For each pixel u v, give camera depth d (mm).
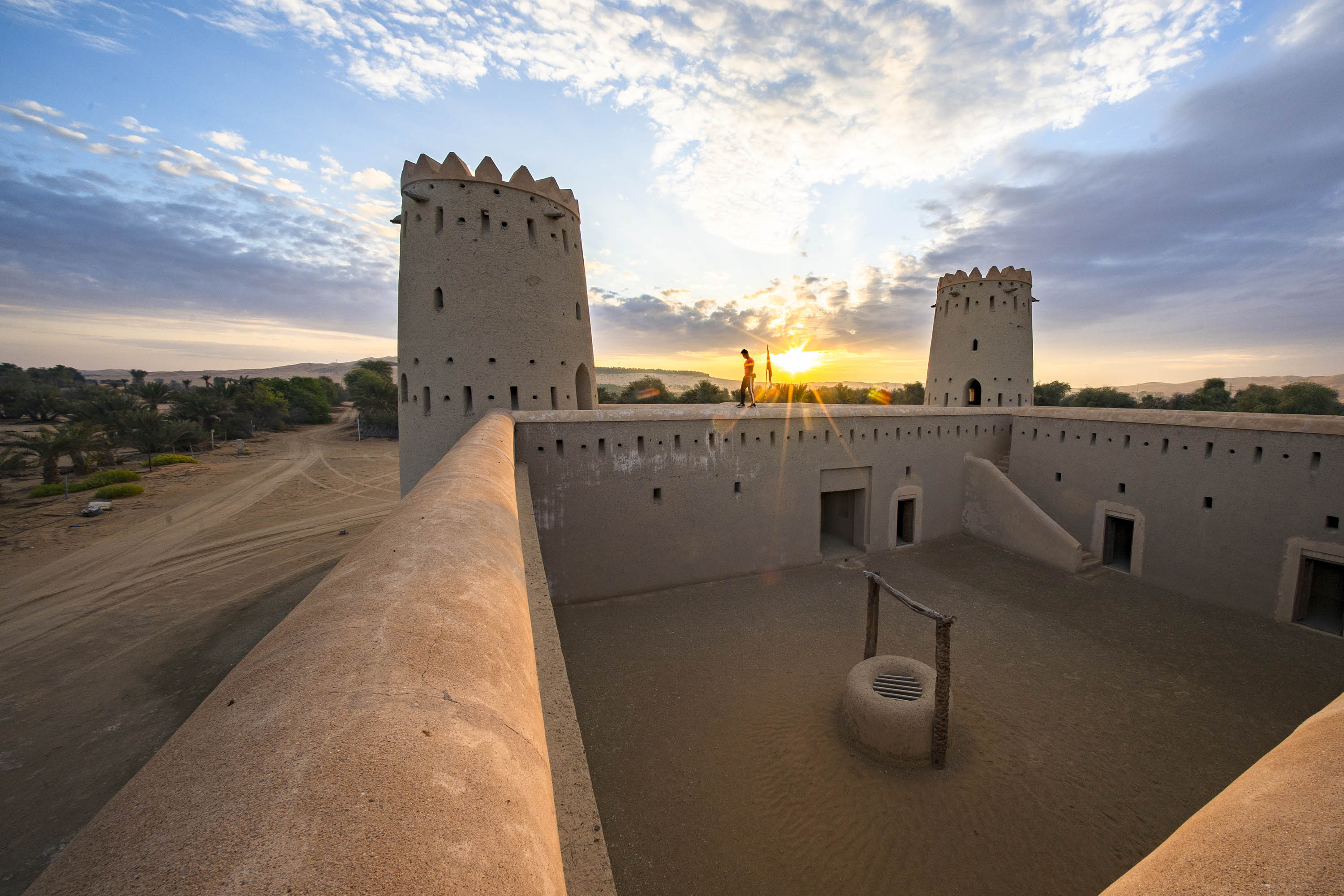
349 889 821
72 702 12750
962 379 25219
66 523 27875
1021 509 18672
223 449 54906
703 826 7777
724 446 16312
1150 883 1302
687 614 14250
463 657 1900
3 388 67625
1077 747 9172
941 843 7453
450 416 15094
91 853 917
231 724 1361
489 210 15148
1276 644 12523
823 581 16531
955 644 12680
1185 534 15391
